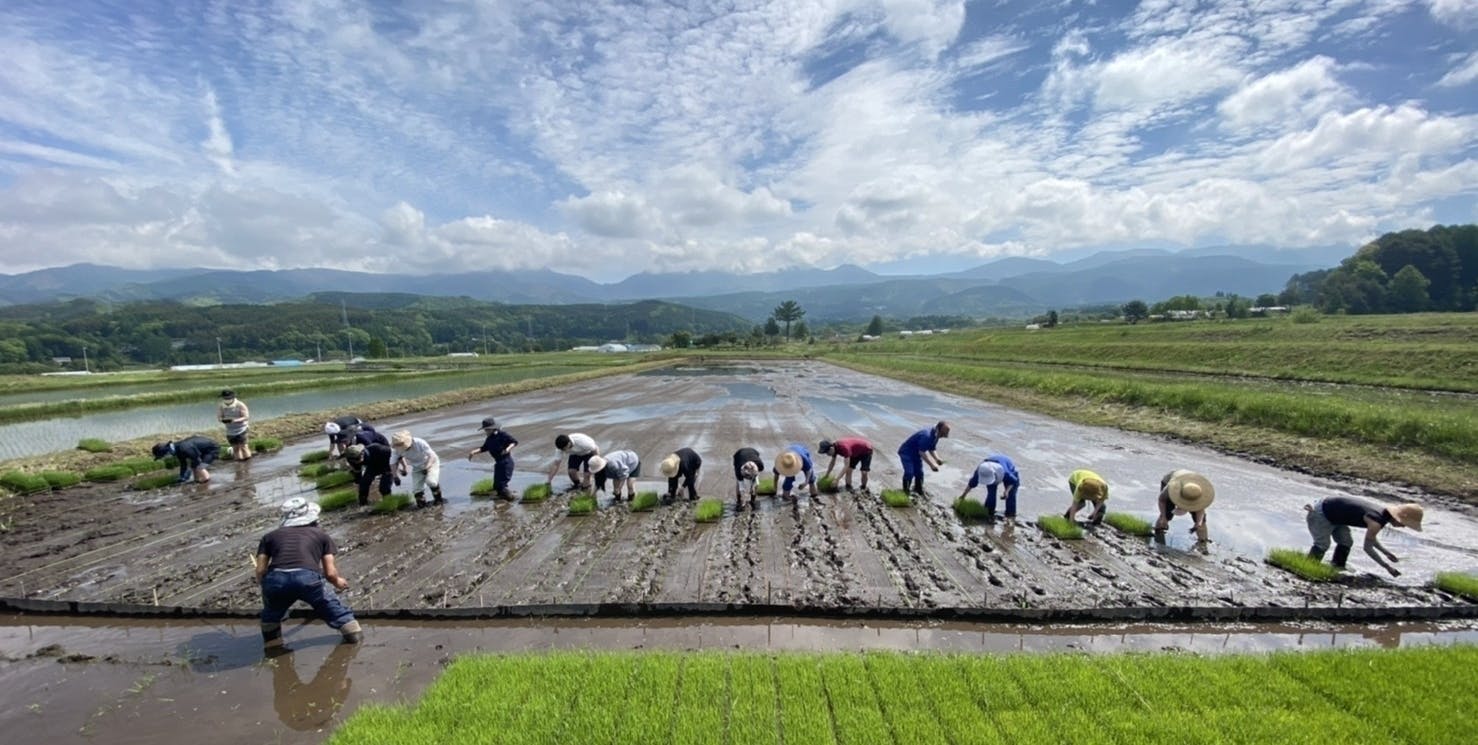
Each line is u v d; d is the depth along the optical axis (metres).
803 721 4.93
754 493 11.57
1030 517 10.88
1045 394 27.28
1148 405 21.42
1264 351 36.19
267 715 5.36
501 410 26.27
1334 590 7.67
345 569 8.54
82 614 7.41
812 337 139.38
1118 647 6.51
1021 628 6.91
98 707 5.49
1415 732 4.72
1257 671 5.59
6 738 5.04
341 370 60.69
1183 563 8.66
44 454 17.36
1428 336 35.81
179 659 6.30
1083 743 4.65
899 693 5.32
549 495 12.30
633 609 7.19
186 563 8.93
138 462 15.26
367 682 5.87
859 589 7.70
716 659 5.94
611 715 5.09
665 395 32.59
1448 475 12.35
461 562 8.74
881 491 12.60
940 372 40.09
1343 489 12.52
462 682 5.54
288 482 13.83
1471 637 6.71
